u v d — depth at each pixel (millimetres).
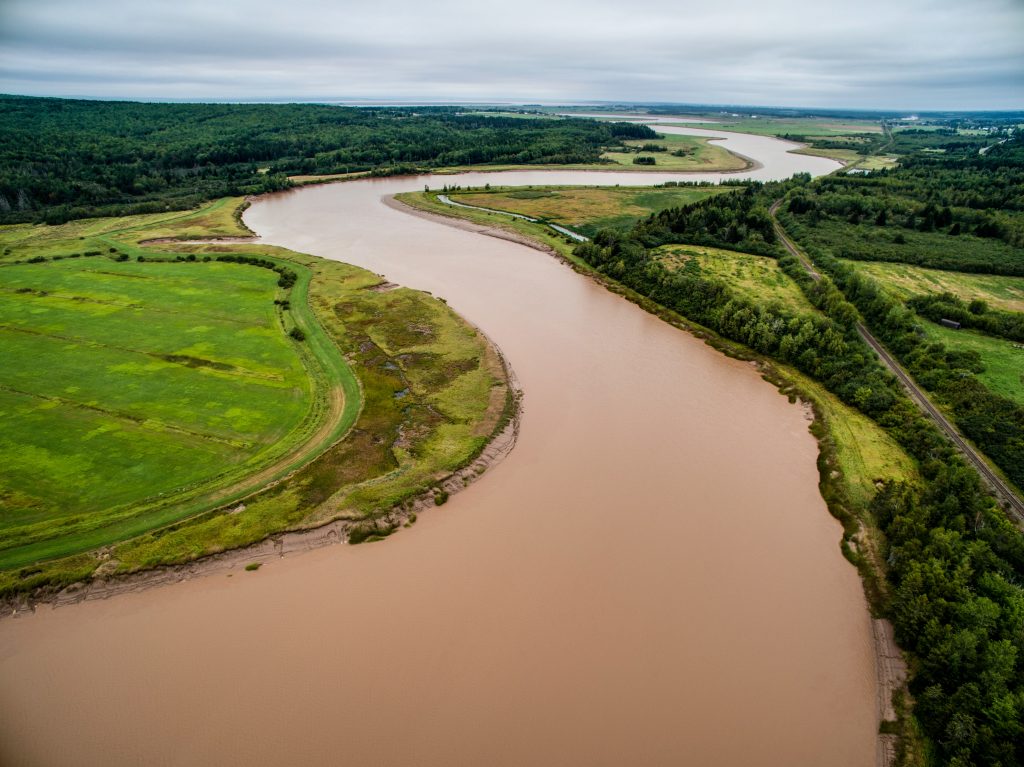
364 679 34000
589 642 36438
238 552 42156
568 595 39500
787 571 42188
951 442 53375
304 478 48812
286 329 76188
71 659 35406
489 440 54594
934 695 32062
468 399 60906
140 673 34469
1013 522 43344
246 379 63594
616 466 52406
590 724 31953
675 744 31172
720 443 56094
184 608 38500
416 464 50750
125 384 61875
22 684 34062
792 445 56156
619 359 72000
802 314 76688
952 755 29969
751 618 38562
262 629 37062
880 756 31141
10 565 40188
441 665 34812
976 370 62625
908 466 52156
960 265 97312
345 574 41062
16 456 50219
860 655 36500
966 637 32531
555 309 87375
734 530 45656
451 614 38000
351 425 56156
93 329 74688
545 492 49031
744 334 75062
